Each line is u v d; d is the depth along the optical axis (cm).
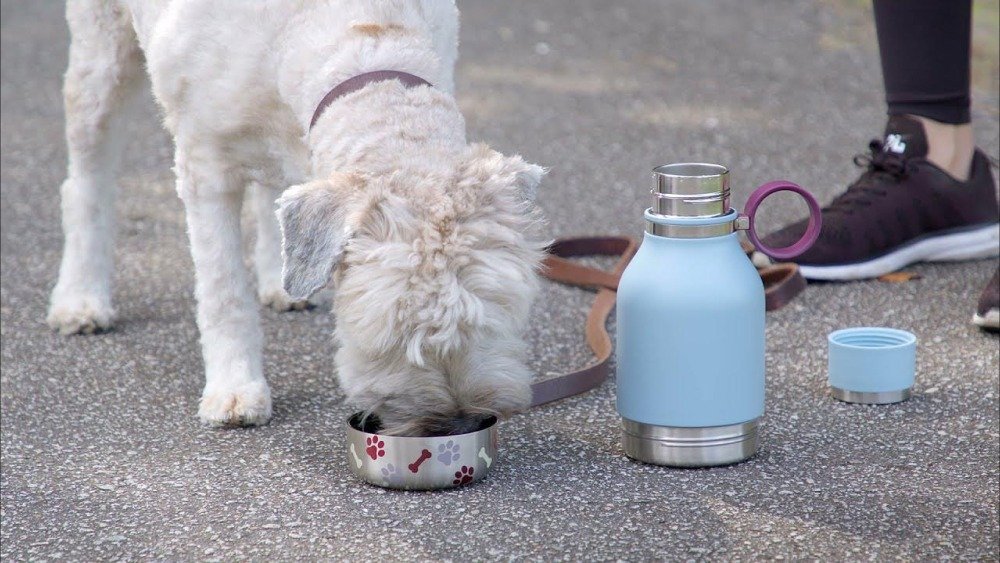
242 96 362
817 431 366
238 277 391
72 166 477
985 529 302
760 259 504
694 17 1058
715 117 780
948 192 512
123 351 455
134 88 474
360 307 286
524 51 961
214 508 327
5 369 438
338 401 404
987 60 884
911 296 484
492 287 286
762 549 295
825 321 460
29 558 303
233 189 387
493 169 304
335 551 300
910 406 383
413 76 341
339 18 356
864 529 304
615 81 875
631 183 658
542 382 378
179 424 388
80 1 454
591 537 302
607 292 477
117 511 327
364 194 294
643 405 337
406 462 326
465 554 295
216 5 365
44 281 536
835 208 511
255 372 394
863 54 930
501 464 347
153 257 567
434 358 288
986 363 414
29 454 367
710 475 336
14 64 949
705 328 327
